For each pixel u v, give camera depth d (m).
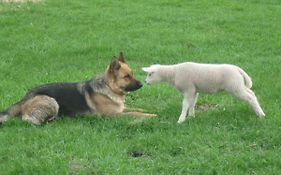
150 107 11.69
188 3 24.28
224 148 9.09
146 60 16.06
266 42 18.05
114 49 17.14
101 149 9.10
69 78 13.88
